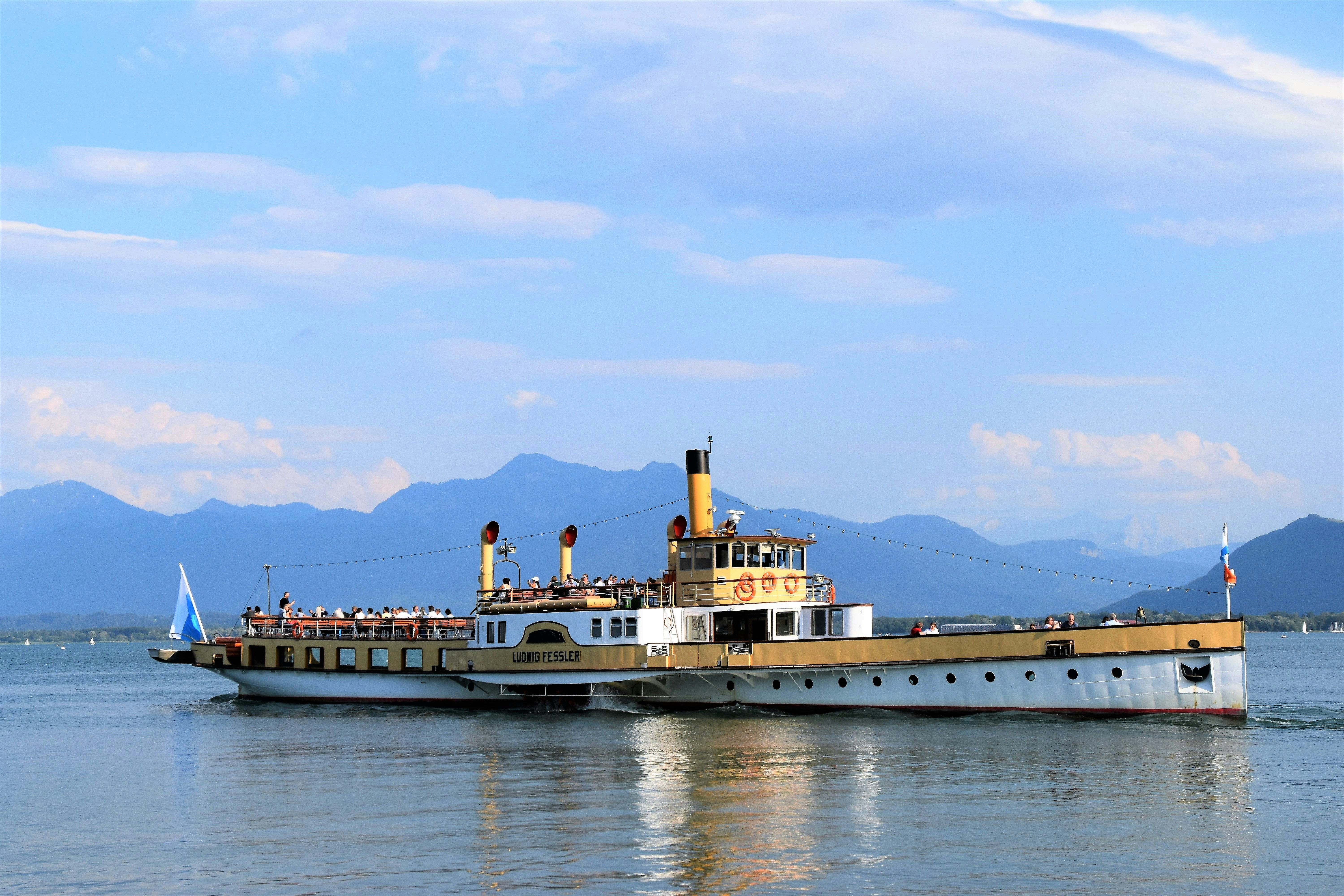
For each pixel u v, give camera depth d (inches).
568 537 2827.3
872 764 1812.3
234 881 1232.2
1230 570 2117.4
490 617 2642.7
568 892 1157.7
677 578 2534.5
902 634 2340.1
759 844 1325.0
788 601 2501.2
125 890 1213.7
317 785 1768.0
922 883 1179.3
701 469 2571.4
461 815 1508.4
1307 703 3110.2
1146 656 2121.1
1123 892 1153.4
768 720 2351.1
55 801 1706.4
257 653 3036.4
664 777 1736.0
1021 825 1407.5
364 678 2893.7
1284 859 1258.6
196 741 2367.1
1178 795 1566.2
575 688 2581.2
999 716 2213.3
